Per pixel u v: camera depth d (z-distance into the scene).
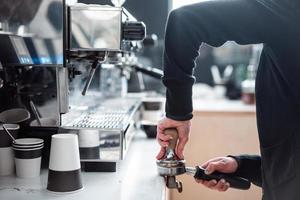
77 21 0.98
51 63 1.01
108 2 1.18
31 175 1.03
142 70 2.07
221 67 3.50
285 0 0.80
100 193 0.93
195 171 1.04
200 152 2.52
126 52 1.30
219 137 2.52
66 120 1.15
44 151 1.11
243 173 1.12
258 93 0.94
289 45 0.82
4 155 1.05
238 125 2.50
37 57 1.01
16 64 1.03
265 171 0.93
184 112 0.92
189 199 2.38
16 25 0.99
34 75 1.06
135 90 2.29
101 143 1.10
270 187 0.92
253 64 3.25
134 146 1.48
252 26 0.82
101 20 0.97
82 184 0.97
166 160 1.01
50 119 1.08
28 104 1.08
